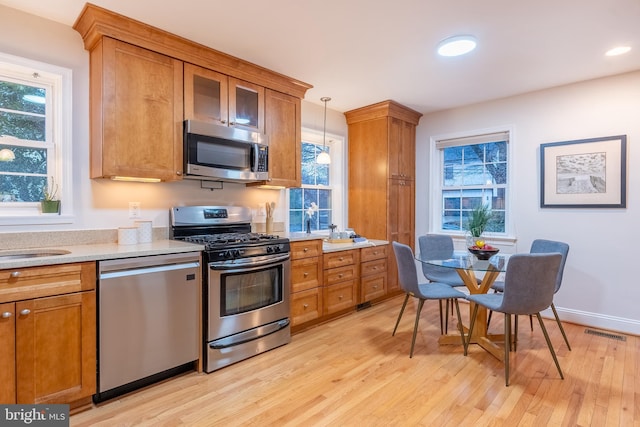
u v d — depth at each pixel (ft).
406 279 9.04
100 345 6.31
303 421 5.99
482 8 6.89
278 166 10.51
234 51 8.79
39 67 7.16
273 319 9.12
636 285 10.03
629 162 10.09
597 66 9.70
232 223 10.28
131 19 7.20
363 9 6.93
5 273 5.33
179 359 7.39
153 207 8.87
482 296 8.59
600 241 10.58
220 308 7.93
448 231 14.23
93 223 7.89
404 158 14.21
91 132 7.68
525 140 11.97
